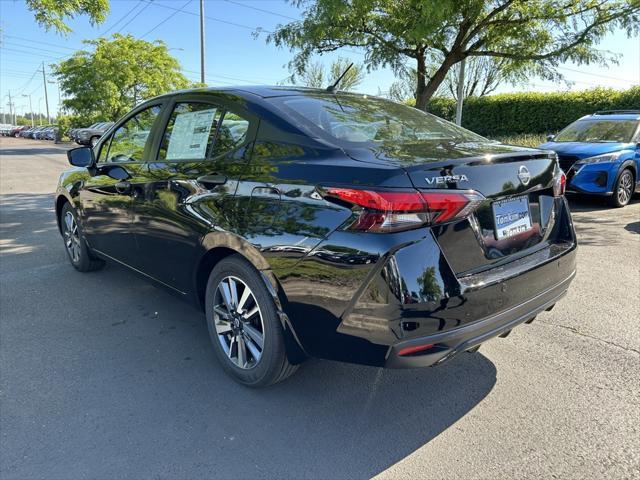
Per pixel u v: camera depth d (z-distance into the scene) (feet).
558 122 65.87
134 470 7.22
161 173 10.78
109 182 12.77
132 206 11.75
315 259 7.50
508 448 7.67
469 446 7.73
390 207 6.81
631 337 11.36
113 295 14.16
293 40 37.83
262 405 8.87
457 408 8.75
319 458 7.50
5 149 95.20
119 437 7.96
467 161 7.63
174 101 11.43
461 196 7.29
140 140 12.30
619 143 28.14
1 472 7.13
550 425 8.22
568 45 35.65
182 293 10.80
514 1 34.09
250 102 9.50
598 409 8.63
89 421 8.35
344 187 7.21
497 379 9.67
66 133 132.57
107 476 7.09
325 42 38.99
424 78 41.63
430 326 7.02
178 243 10.28
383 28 37.01
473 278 7.48
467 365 10.23
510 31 36.68
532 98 68.18
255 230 8.34
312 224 7.54
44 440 7.85
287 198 7.94
